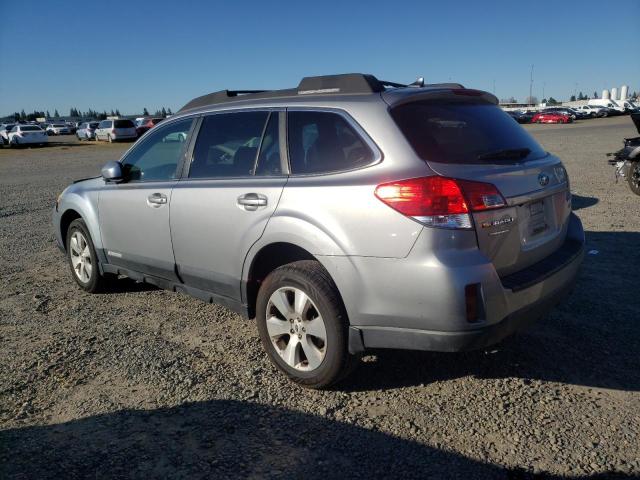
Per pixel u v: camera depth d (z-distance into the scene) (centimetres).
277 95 396
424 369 380
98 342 435
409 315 304
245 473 272
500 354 398
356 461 281
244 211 375
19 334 455
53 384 368
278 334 364
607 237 710
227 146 411
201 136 435
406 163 308
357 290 317
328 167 343
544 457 282
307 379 349
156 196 447
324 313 332
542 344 410
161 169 468
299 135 365
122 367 390
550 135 3281
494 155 327
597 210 898
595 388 349
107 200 502
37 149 3722
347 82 357
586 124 4888
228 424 316
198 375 377
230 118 415
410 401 339
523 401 336
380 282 309
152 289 570
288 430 310
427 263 295
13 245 790
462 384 359
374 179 313
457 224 295
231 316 488
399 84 413
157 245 453
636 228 756
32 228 918
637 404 329
